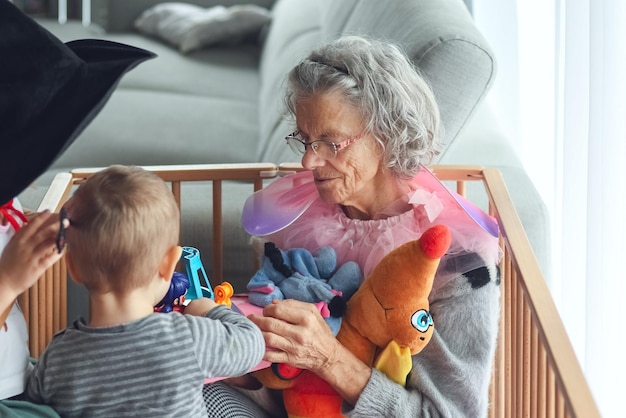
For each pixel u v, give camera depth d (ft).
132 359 4.36
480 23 10.14
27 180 3.80
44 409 4.45
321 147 5.34
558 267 7.55
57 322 6.25
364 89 5.22
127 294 4.40
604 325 6.14
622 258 6.04
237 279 7.50
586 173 6.61
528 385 5.24
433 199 5.48
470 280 5.24
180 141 10.75
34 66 4.00
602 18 6.07
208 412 5.41
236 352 4.52
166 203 4.38
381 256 5.41
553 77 7.77
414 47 6.93
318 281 5.44
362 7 9.42
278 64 11.48
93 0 16.30
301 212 5.82
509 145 8.33
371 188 5.56
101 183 4.34
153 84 13.01
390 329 5.13
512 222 5.51
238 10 15.03
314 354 5.05
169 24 15.16
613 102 6.02
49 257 4.26
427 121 5.44
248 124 11.48
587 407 3.88
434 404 5.18
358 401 5.14
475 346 5.24
